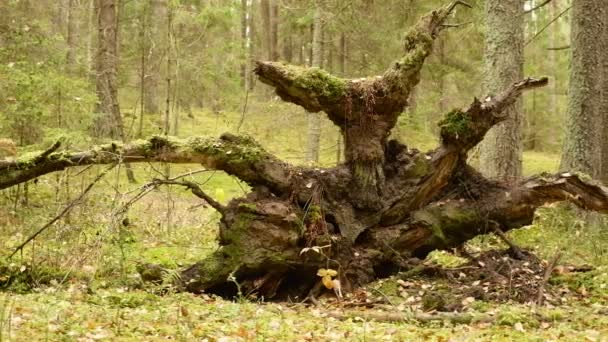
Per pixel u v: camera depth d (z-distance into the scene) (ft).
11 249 27.45
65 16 76.18
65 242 27.14
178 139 25.11
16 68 39.88
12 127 40.16
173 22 61.57
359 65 71.31
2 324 15.57
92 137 42.14
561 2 106.83
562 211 38.14
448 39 69.77
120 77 74.95
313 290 24.63
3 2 42.80
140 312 19.03
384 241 25.90
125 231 31.53
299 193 24.94
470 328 19.45
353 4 61.82
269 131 71.36
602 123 44.65
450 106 76.43
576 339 17.85
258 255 23.76
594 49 40.47
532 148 97.91
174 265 27.09
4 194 37.19
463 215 26.86
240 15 97.66
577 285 25.85
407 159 26.55
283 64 25.32
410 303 23.32
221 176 59.52
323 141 76.33
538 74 88.12
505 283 25.14
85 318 17.46
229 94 77.25
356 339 17.22
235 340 15.87
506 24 39.45
